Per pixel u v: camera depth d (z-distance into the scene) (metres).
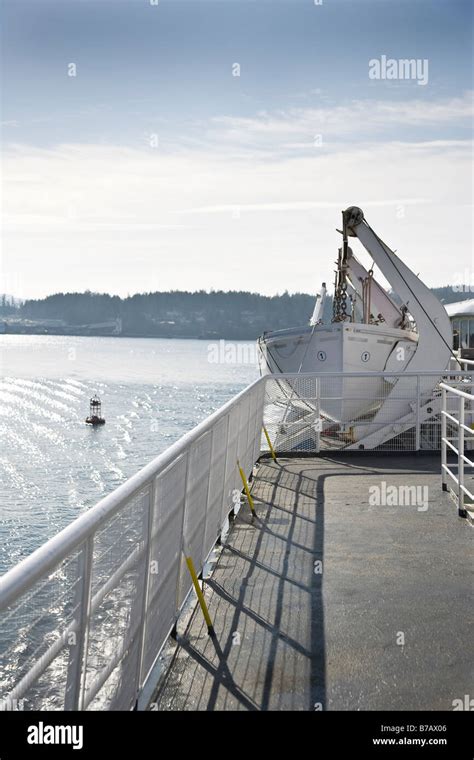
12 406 89.88
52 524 34.19
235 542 7.26
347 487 10.09
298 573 6.30
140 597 3.83
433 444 14.45
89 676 2.98
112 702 3.33
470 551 6.96
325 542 7.29
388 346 18.38
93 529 2.84
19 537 31.56
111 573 3.26
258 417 11.79
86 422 76.31
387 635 4.93
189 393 113.88
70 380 132.62
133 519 3.62
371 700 4.01
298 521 8.15
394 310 21.19
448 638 4.89
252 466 11.13
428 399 14.66
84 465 51.53
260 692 4.09
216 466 6.84
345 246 17.56
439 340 16.02
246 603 5.55
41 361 186.50
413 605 5.53
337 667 4.43
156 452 58.06
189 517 5.32
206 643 4.77
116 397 105.25
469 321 22.75
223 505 7.46
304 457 12.98
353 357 17.83
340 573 6.30
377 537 7.47
